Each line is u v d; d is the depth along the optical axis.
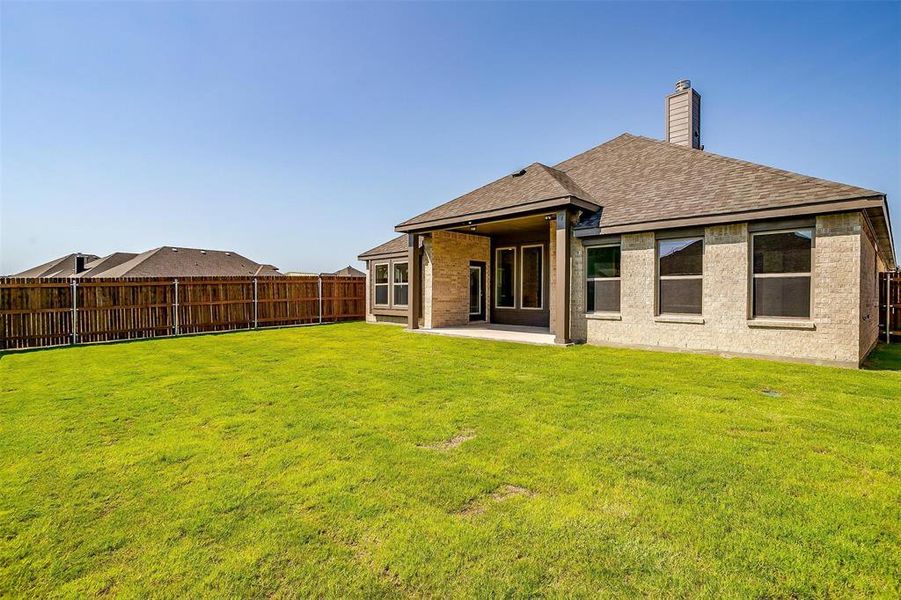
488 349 10.39
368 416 5.15
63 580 2.32
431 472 3.58
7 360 9.77
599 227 10.68
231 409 5.52
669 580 2.27
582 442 4.21
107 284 13.46
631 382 6.75
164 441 4.38
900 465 3.67
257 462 3.83
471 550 2.53
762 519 2.84
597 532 2.70
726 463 3.71
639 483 3.36
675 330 9.80
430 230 14.27
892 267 18.70
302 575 2.33
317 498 3.16
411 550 2.54
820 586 2.22
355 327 17.03
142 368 8.52
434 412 5.27
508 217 11.81
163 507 3.07
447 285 15.23
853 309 7.77
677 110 14.41
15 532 2.78
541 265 15.05
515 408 5.40
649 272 10.16
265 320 17.16
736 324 9.02
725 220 8.88
